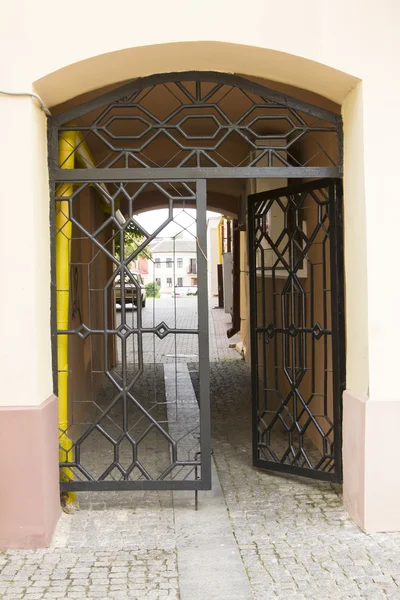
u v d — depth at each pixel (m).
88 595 3.38
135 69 4.37
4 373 4.00
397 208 4.15
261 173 4.50
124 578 3.56
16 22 4.02
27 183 4.00
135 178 4.45
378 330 4.14
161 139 7.37
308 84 4.51
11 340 4.00
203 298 4.51
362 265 4.23
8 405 3.99
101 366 9.00
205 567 3.66
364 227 4.17
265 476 5.31
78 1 4.05
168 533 4.17
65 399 4.61
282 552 3.85
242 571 3.61
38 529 3.97
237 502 4.71
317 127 4.57
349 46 4.15
